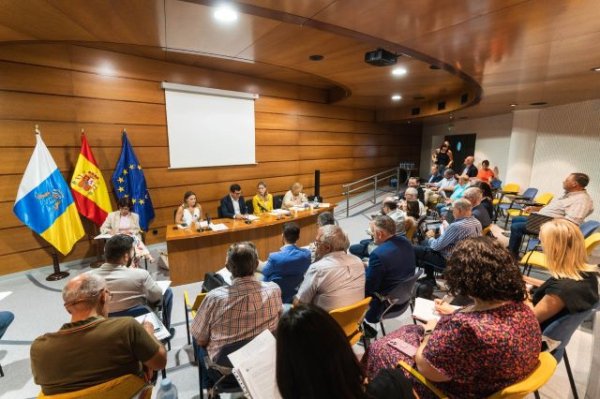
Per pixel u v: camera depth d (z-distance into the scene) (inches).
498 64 129.8
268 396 43.9
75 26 105.2
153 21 101.1
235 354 49.0
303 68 159.8
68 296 47.4
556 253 60.4
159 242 185.2
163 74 176.2
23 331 101.4
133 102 168.6
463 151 347.9
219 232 136.3
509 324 40.1
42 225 133.4
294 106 244.8
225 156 206.4
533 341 41.0
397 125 357.4
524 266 138.2
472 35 98.8
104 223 142.6
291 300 93.0
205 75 191.5
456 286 44.6
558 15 82.1
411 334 58.0
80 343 44.4
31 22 101.7
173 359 86.3
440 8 80.7
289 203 200.2
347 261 73.4
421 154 402.0
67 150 151.1
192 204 157.4
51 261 150.4
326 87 259.3
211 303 58.5
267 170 232.8
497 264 42.2
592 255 156.7
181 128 185.8
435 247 112.0
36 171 132.4
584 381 75.5
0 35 114.3
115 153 165.6
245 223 151.4
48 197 134.6
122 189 163.2
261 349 49.4
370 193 320.2
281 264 87.2
